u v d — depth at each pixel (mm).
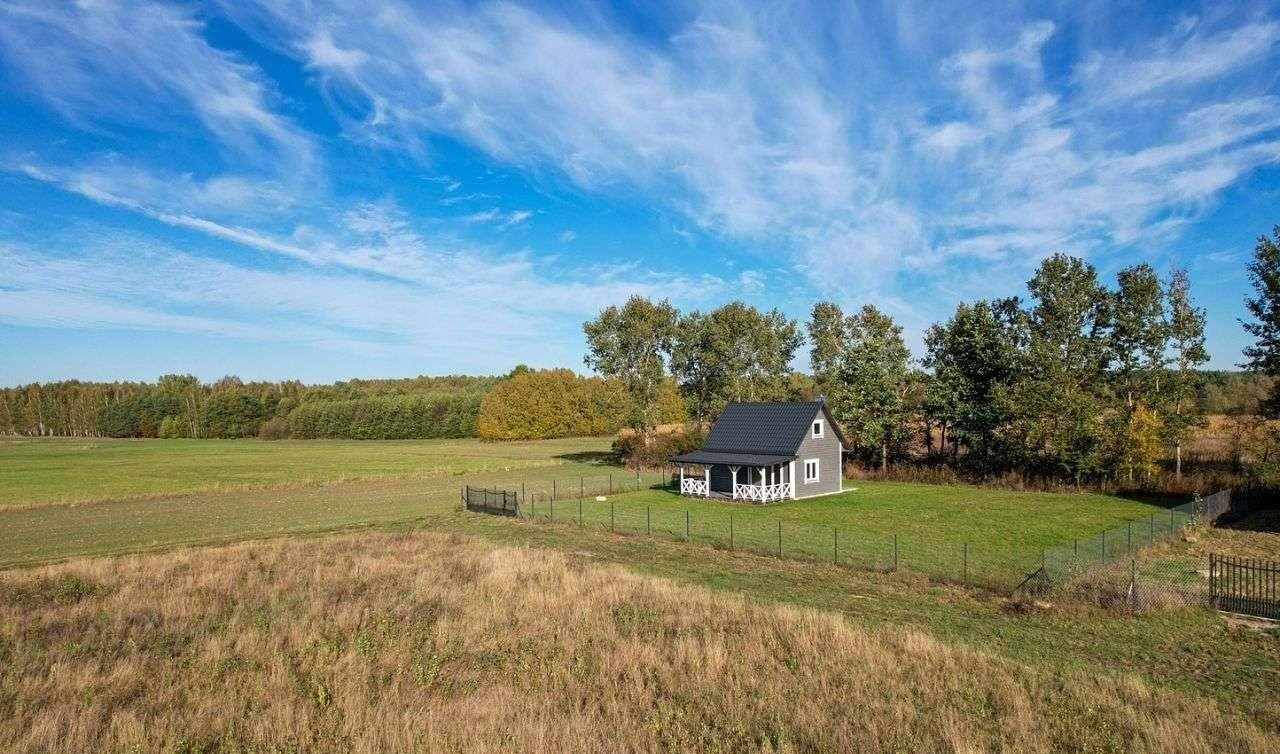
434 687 13234
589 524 36625
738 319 70500
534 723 11219
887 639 16016
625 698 12578
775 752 10445
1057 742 10859
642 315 70500
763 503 44531
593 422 131875
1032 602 20391
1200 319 47438
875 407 60125
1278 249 39781
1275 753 10438
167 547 32844
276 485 59812
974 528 34219
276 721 11328
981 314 55438
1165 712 12055
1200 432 56875
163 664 14312
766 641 15734
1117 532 29156
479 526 38188
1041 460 51969
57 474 71875
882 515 38781
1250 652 16078
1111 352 50250
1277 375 41438
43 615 18234
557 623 17156
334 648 15258
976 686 13031
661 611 18234
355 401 146875
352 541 31016
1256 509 39344
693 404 75062
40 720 11320
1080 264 51406
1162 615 19078
